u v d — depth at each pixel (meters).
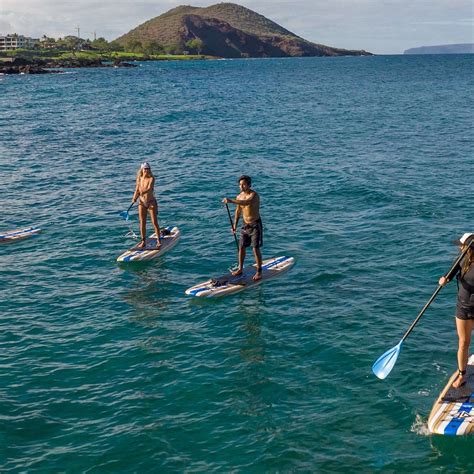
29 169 27.72
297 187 23.52
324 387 9.62
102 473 7.71
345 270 14.79
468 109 54.75
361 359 10.44
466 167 26.81
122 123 46.34
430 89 84.19
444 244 16.36
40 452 8.12
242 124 45.00
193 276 14.80
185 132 40.62
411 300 12.90
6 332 11.70
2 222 19.28
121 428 8.63
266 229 18.36
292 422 8.72
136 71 173.62
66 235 17.91
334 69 180.62
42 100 70.81
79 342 11.30
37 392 9.59
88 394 9.53
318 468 7.75
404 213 19.50
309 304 12.90
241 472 7.70
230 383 9.78
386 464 7.81
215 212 20.34
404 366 10.17
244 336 11.48
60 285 14.17
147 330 11.79
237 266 15.40
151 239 17.08
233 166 28.09
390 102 63.94
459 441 8.16
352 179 24.47
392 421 8.70
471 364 9.45
